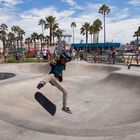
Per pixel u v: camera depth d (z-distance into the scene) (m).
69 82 15.99
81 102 11.31
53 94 12.27
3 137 5.43
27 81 12.68
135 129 5.93
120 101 10.97
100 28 74.56
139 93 11.33
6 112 7.59
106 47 70.88
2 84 11.45
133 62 27.20
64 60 7.20
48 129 6.00
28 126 6.18
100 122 8.60
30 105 10.16
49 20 64.31
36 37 94.12
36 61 31.11
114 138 5.34
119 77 13.95
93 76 19.56
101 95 12.36
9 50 64.75
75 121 8.69
